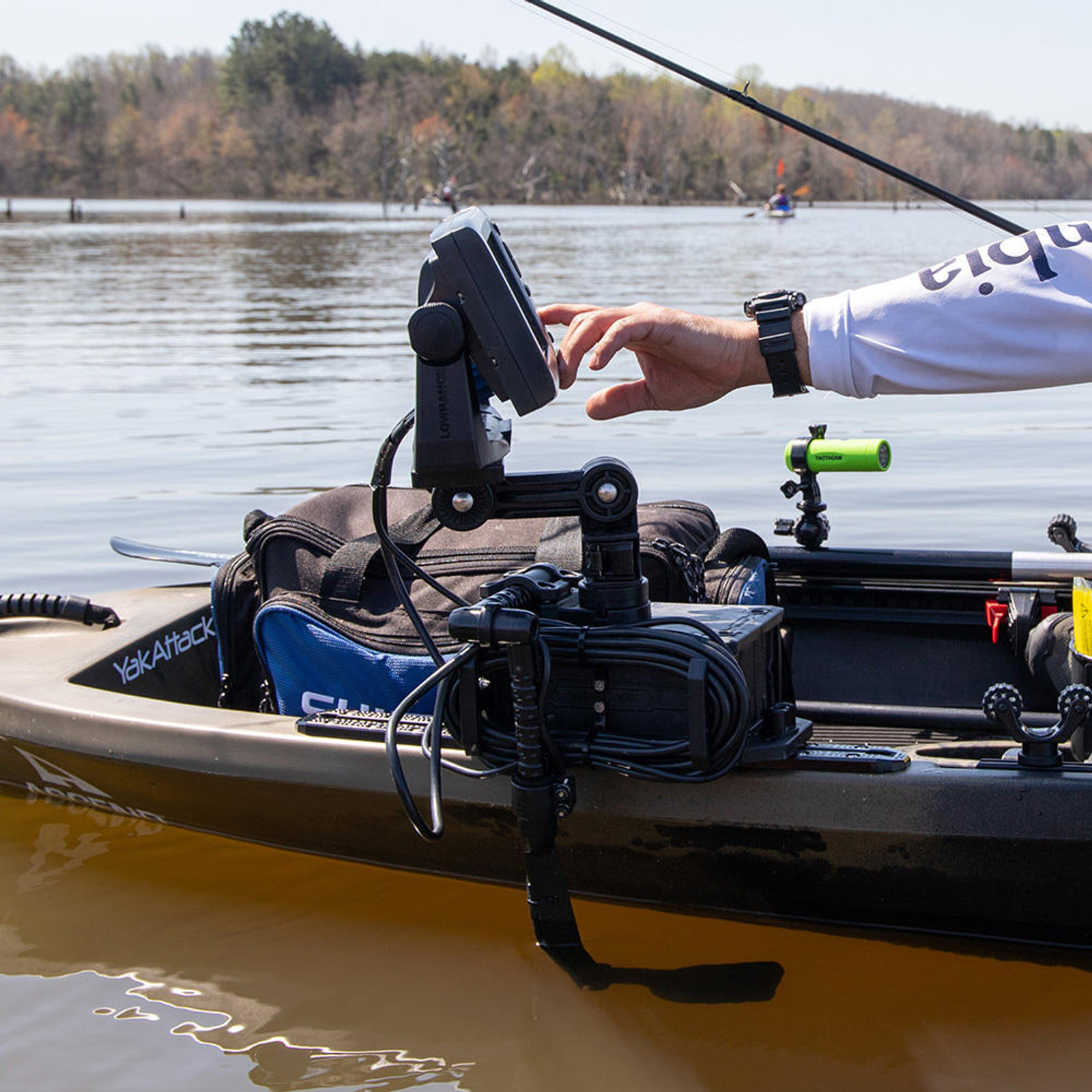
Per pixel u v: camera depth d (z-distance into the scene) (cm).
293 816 224
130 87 14088
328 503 245
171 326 1520
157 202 12144
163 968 203
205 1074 176
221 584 257
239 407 888
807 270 2384
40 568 471
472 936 209
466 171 12406
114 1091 173
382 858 225
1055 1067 173
